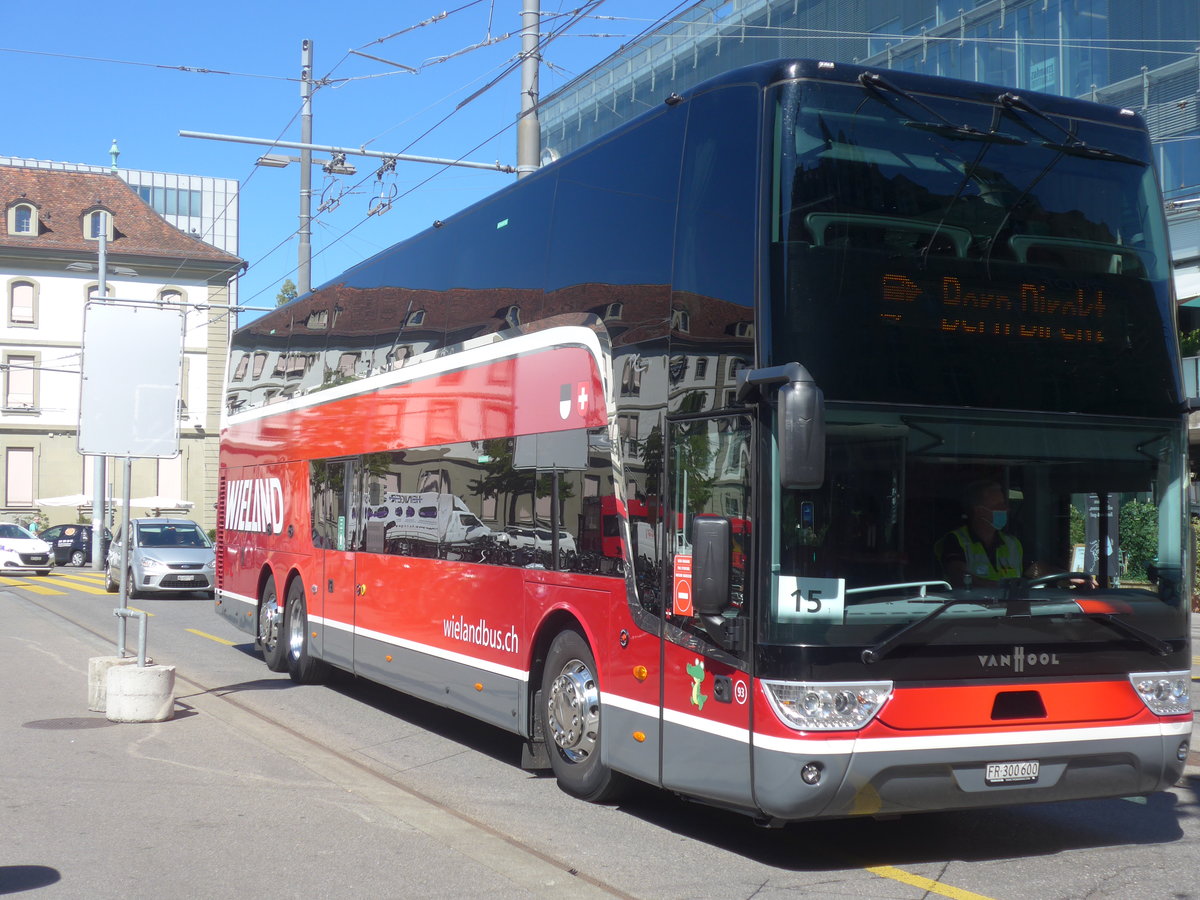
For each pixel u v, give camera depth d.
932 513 6.31
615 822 7.66
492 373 9.47
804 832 7.46
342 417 12.77
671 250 7.14
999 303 6.59
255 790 8.32
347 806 7.89
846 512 6.18
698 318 6.80
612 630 7.57
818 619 6.09
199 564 27.14
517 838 7.27
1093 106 7.10
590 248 8.13
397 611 11.06
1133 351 6.87
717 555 6.27
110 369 11.52
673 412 6.97
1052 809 8.16
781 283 6.25
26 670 14.30
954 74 28.50
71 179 61.78
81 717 11.06
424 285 11.00
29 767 8.96
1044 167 6.86
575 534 8.07
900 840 7.28
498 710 9.10
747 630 6.25
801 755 6.01
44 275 59.41
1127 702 6.60
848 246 6.37
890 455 6.27
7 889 6.12
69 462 59.53
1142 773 6.64
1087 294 6.80
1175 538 6.81
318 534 13.28
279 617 14.51
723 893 6.14
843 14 31.02
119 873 6.40
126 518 11.56
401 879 6.31
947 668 6.23
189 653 16.73
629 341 7.51
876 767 6.07
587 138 41.00
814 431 5.84
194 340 60.81
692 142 7.07
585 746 8.07
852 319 6.30
